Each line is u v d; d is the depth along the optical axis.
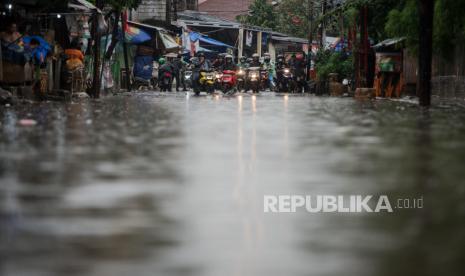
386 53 29.94
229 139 10.41
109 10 36.75
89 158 8.25
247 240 4.53
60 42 28.86
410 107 20.17
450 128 12.43
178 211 5.37
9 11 23.36
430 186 6.44
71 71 27.19
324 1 45.69
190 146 9.49
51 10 27.72
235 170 7.40
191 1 81.62
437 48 25.69
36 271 3.83
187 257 4.13
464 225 4.95
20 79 22.05
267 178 6.90
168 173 7.18
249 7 84.12
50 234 4.63
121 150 9.02
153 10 54.62
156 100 25.48
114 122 13.64
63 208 5.43
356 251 4.27
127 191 6.18
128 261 4.04
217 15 98.00
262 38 74.81
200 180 6.78
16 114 15.78
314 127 12.55
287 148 9.27
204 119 14.60
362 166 7.66
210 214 5.29
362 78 32.25
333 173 7.20
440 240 4.54
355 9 33.56
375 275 3.76
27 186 6.39
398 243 4.46
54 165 7.67
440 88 27.72
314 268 3.90
